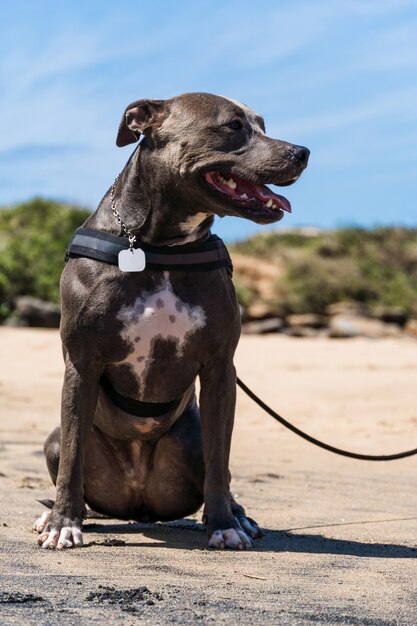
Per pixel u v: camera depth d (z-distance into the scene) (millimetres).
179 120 5523
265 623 3625
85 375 5539
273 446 9789
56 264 27031
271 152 5352
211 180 5512
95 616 3637
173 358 5590
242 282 33750
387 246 40312
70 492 5434
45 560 4805
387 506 6816
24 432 10172
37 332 21094
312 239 42500
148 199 5566
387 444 9906
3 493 6836
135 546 5359
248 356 17359
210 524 5453
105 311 5461
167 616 3680
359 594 4184
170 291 5504
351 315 30922
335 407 12289
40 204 32781
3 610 3670
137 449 5996
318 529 5965
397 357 17047
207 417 5652
